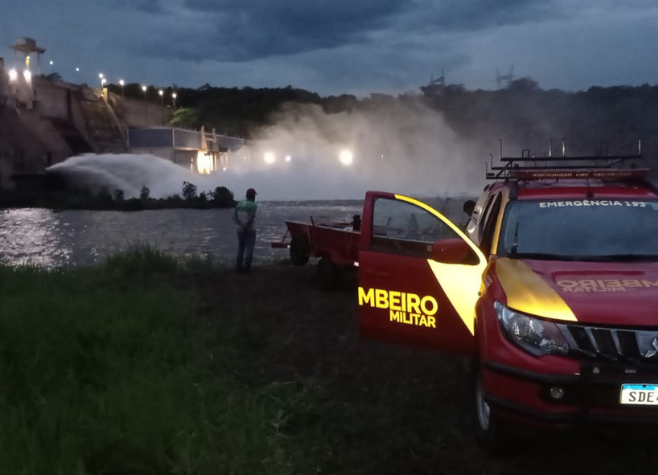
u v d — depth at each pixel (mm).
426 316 5621
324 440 5012
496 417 4617
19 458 3891
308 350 7594
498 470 4598
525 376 4176
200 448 4262
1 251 21703
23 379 5707
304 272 13281
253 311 9539
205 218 37375
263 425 4809
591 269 4848
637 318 4113
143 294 9234
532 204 5734
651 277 4648
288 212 42750
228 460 4141
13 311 7734
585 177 6039
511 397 4289
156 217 38250
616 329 4121
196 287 11422
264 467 4211
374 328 5977
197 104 153500
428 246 7461
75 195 51156
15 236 26984
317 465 4543
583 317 4156
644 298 4289
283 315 9336
